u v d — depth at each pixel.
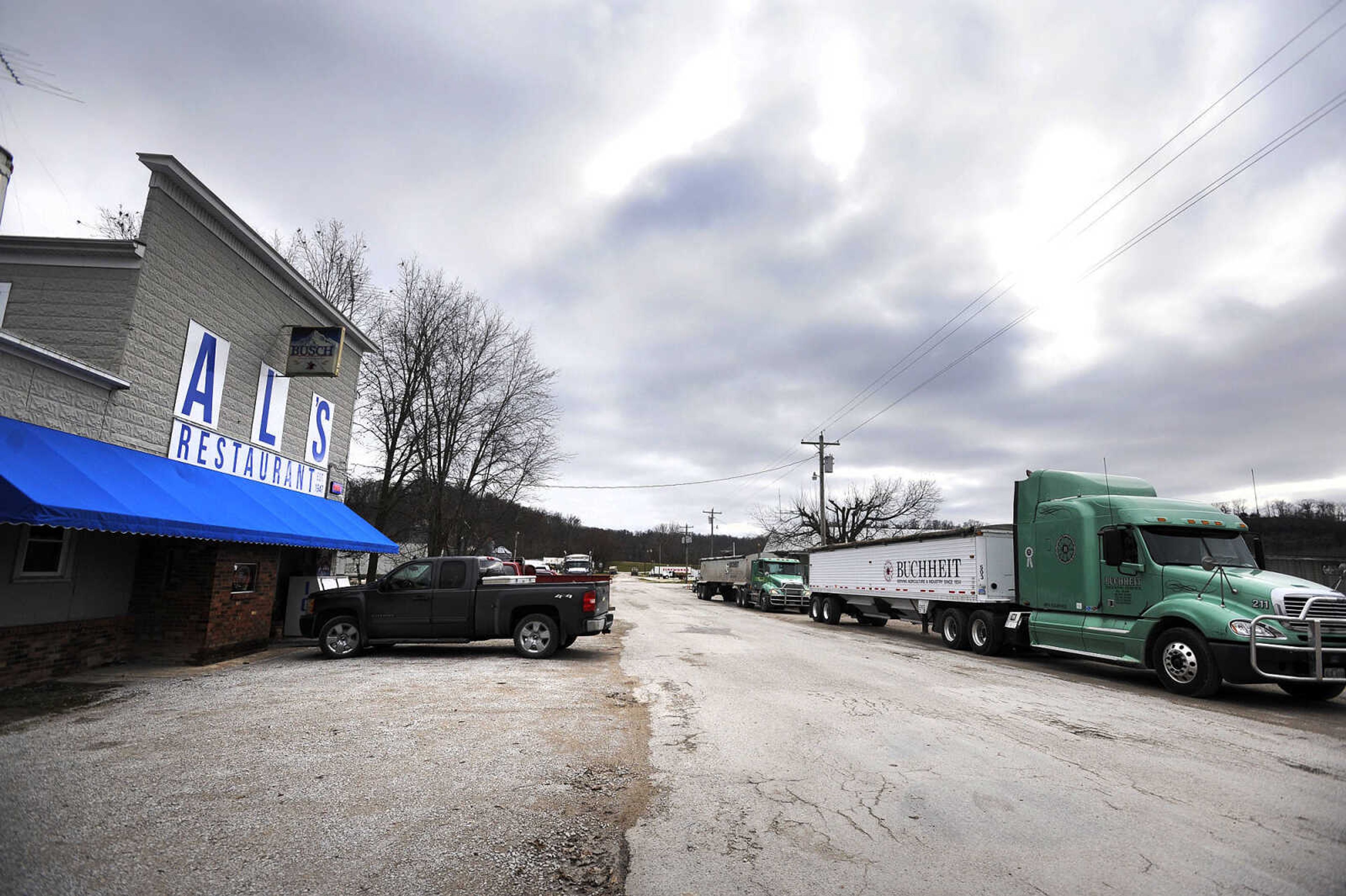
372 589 12.70
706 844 4.32
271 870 3.82
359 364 18.62
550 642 12.57
